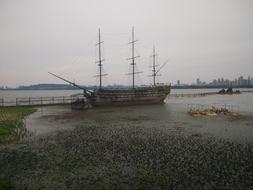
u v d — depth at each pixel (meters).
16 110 50.59
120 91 66.62
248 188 12.80
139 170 15.64
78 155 19.08
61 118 40.97
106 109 56.94
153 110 54.09
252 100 89.00
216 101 84.69
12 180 14.27
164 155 18.70
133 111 52.00
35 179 14.41
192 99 100.00
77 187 13.32
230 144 21.88
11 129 29.75
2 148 21.33
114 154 19.20
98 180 14.20
